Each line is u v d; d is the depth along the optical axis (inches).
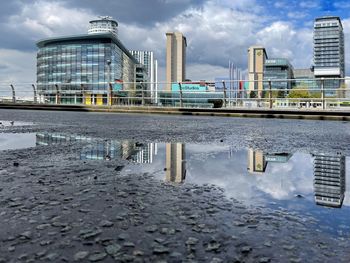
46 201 97.9
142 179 126.6
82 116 609.6
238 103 842.8
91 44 5324.8
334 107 717.3
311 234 73.9
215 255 63.4
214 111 706.2
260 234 73.9
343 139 277.3
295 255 63.8
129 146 219.6
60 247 66.5
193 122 497.4
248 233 74.4
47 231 74.8
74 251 64.8
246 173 138.7
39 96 1026.1
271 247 67.2
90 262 60.2
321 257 63.1
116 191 109.5
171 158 174.9
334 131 359.3
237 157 180.1
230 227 78.0
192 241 69.9
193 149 209.8
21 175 132.3
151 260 61.2
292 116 629.9
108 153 189.3
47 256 62.5
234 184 119.9
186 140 260.8
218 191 110.3
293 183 121.4
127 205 94.6
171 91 831.7
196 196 104.1
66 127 365.7
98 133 306.0
